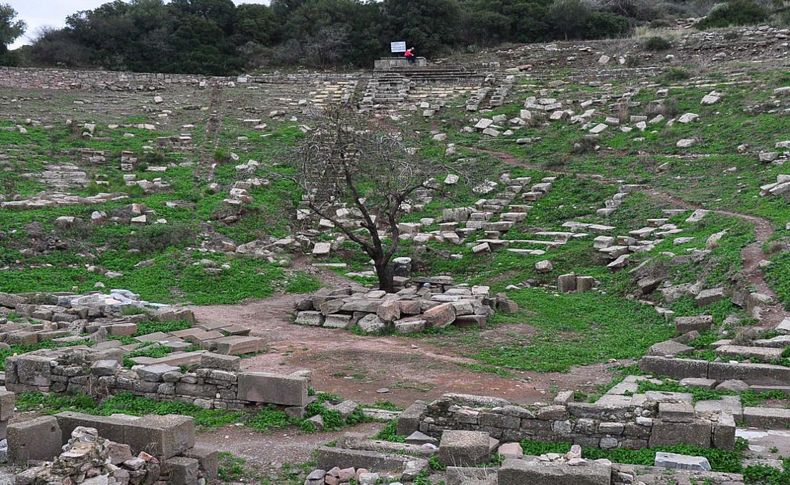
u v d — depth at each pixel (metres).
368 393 13.14
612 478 7.86
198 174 36.66
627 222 28.44
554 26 63.75
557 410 9.85
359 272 27.77
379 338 18.00
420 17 62.25
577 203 31.58
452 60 59.47
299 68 62.44
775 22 54.88
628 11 69.81
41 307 19.81
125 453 8.47
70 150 38.06
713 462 8.82
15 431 8.93
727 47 51.56
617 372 14.45
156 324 18.16
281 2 71.94
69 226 27.94
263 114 48.38
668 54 53.00
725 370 13.09
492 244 28.69
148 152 38.53
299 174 31.36
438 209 33.31
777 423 10.55
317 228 32.47
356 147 29.14
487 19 63.34
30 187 32.44
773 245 19.34
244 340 16.17
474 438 9.16
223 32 66.00
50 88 52.00
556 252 26.92
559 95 47.16
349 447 9.81
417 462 9.07
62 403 12.34
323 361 15.34
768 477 8.44
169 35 63.78
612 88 46.75
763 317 15.95
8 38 59.31
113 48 63.09
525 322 19.53
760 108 36.97
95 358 13.20
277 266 27.23
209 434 10.97
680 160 33.78
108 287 23.83
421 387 13.48
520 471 7.68
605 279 23.67
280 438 10.84
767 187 26.91
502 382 13.79
